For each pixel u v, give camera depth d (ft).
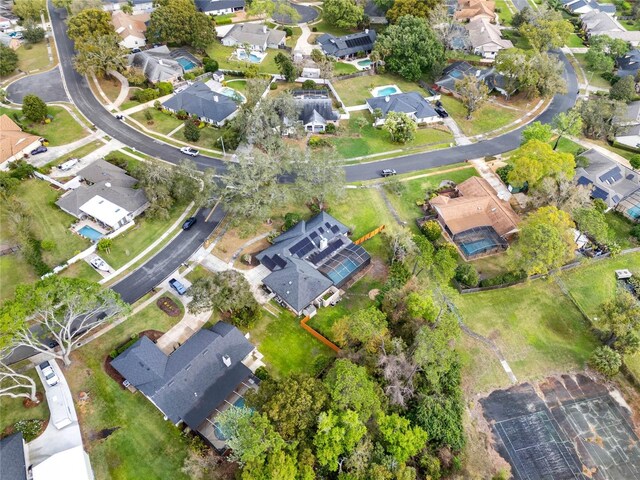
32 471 177.58
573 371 236.84
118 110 394.73
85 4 491.72
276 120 342.44
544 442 209.87
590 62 478.18
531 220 269.44
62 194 309.22
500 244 289.12
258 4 523.29
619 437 212.84
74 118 382.01
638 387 230.89
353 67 477.77
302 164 295.48
